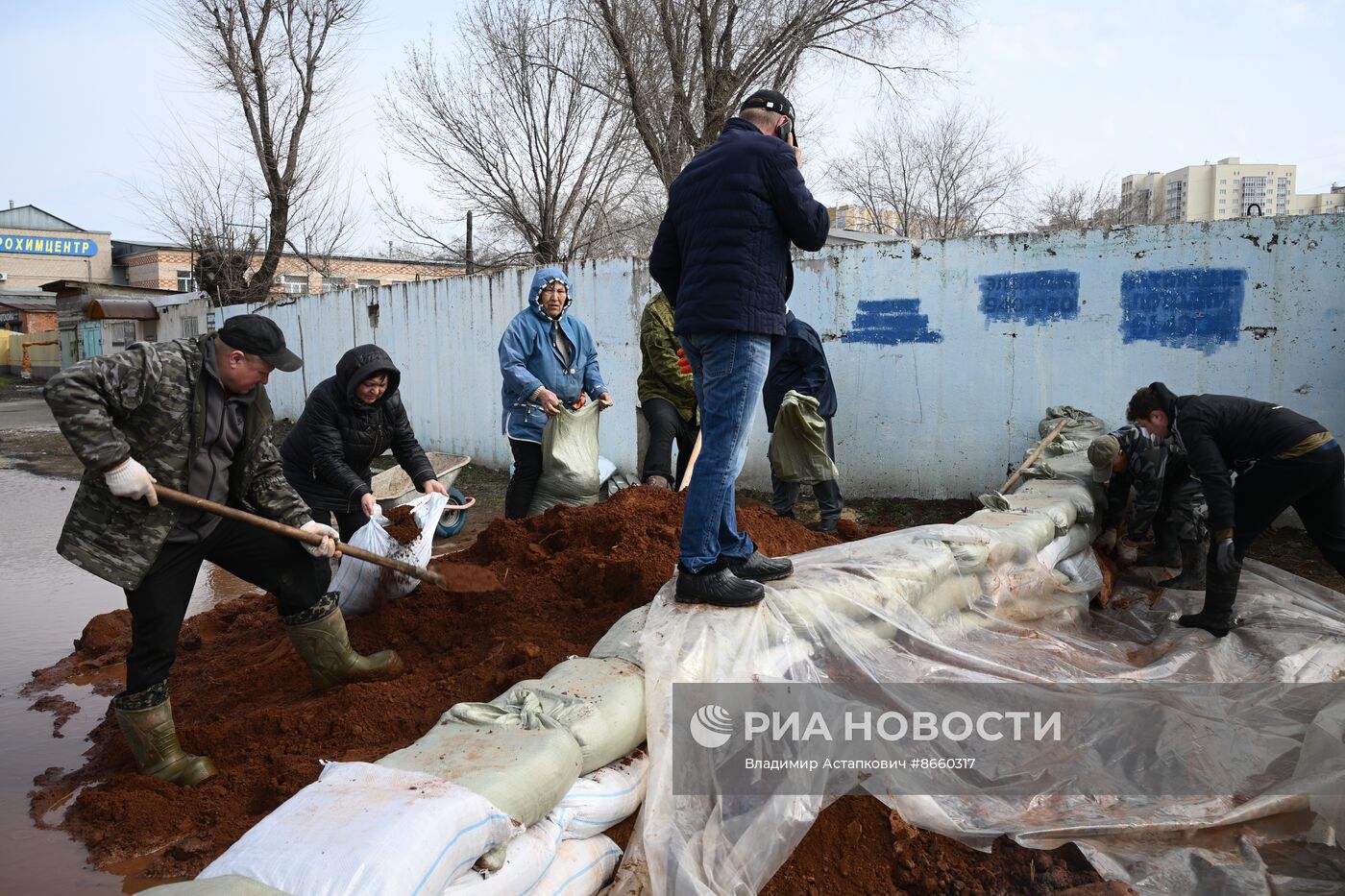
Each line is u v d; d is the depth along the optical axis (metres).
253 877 1.69
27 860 2.54
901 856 2.66
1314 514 4.53
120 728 3.05
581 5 14.48
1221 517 4.37
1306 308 6.29
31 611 5.38
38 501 9.49
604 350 9.24
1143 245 6.74
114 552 2.78
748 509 4.81
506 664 3.28
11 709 3.78
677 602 3.21
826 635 3.21
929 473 7.66
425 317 11.46
